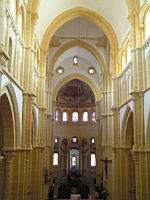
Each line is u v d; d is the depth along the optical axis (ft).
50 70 136.67
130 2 79.05
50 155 147.13
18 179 66.90
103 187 130.00
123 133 98.07
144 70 73.97
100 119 158.61
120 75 100.83
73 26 131.23
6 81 55.16
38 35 96.63
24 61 73.67
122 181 96.43
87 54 151.12
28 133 72.33
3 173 64.39
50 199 126.21
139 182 70.44
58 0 94.73
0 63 40.78
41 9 89.61
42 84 101.65
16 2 65.16
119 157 98.17
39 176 94.48
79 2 100.53
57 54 136.46
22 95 71.97
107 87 128.77
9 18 55.98
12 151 64.75
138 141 72.49
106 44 131.03
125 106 92.43
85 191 144.05
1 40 41.22
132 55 76.84
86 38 133.39
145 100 72.23
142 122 72.79
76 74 163.63
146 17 73.82
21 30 72.02
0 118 65.98
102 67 132.26
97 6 100.32
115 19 99.45
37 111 96.94
